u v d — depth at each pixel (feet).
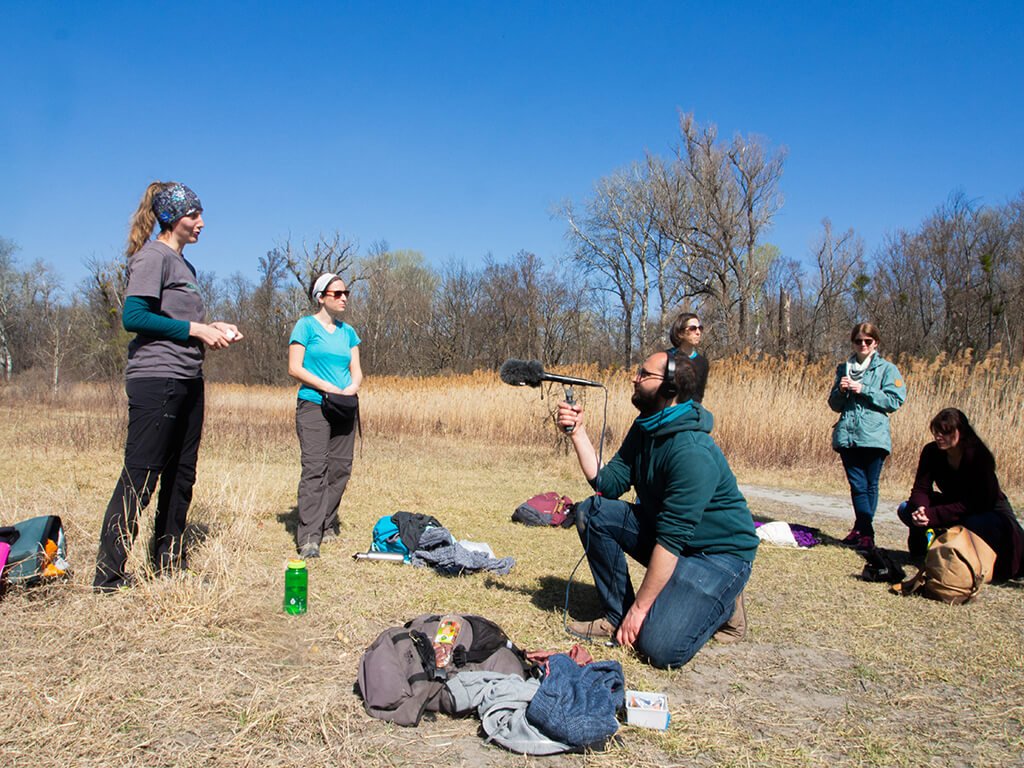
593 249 136.05
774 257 134.31
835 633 12.85
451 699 9.03
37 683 9.25
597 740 8.41
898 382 19.71
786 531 20.30
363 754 8.18
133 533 12.81
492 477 31.53
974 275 96.22
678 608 10.89
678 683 10.57
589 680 9.12
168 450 13.25
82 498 21.22
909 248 102.37
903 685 10.70
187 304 13.17
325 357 17.56
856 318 103.19
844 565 17.88
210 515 18.84
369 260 159.33
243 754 7.99
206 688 9.40
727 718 9.48
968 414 32.45
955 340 93.86
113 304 70.49
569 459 36.81
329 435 17.22
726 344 94.94
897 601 14.85
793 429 36.58
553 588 14.88
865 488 19.97
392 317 157.48
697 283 109.29
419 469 32.96
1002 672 11.22
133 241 13.17
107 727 8.35
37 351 96.07
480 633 10.09
